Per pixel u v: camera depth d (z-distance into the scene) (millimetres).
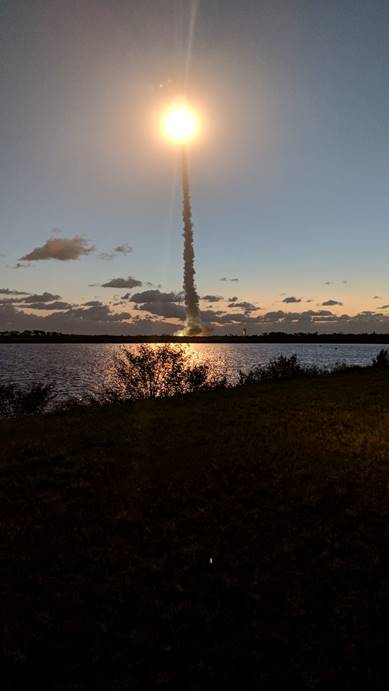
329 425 14945
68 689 4023
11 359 111000
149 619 4945
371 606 5191
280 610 5133
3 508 7906
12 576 5738
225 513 7684
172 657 4414
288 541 6703
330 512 7785
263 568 6000
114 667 4285
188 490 8758
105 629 4770
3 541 6660
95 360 105812
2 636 4652
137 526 7250
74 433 13656
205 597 5355
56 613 5016
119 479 9406
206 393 23781
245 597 5367
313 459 10844
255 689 4074
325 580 5695
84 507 7992
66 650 4480
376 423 15328
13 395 21812
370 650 4523
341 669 4293
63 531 7016
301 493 8555
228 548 6500
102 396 24484
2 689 3996
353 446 12133
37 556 6246
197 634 4734
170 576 5770
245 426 14641
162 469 10062
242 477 9430
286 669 4293
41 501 8234
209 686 4094
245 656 4430
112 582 5621
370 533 6973
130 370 25531
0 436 13617
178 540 6668
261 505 8047
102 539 6762
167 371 25344
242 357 112312
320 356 130875
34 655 4406
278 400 20625
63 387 43125
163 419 15883
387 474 9742
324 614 5066
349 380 29797
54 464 10477
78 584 5586
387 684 4125
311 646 4574
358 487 8961
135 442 12492
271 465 10289
